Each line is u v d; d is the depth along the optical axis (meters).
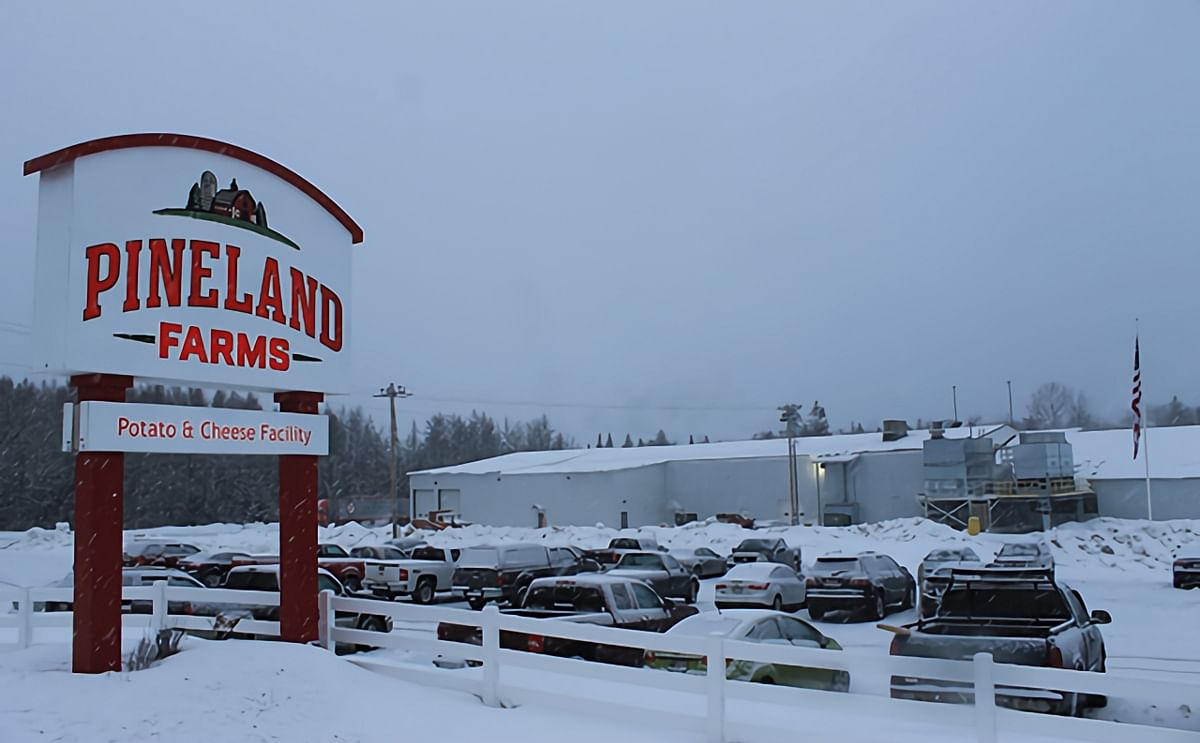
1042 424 126.56
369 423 104.50
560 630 9.34
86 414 9.45
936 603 13.25
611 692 10.08
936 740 7.76
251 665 9.69
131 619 12.84
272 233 11.43
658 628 14.08
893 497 57.88
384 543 45.12
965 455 52.44
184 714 8.50
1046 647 9.40
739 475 62.16
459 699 9.92
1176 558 30.14
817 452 61.91
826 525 58.72
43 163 9.73
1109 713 10.80
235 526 56.88
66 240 9.62
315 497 11.80
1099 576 34.00
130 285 9.99
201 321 10.58
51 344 9.59
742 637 10.70
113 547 9.73
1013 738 8.45
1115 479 52.09
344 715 9.05
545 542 47.84
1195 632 19.53
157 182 10.31
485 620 9.98
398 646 10.84
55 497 67.50
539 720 9.09
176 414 10.21
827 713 9.23
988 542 41.34
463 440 129.25
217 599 12.31
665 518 63.97
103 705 8.51
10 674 9.45
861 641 18.45
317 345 11.95
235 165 11.06
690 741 8.41
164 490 71.62
